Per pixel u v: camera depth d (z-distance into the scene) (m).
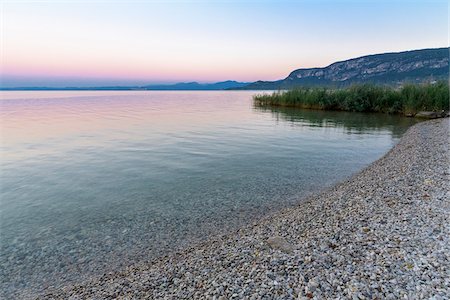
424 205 7.34
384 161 14.23
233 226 8.12
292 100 50.09
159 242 7.31
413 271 4.44
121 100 91.12
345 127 27.64
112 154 16.97
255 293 4.37
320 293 4.16
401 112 36.19
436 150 14.36
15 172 13.35
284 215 8.48
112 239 7.49
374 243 5.57
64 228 8.09
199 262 5.88
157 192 10.82
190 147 18.97
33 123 31.67
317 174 13.09
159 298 4.66
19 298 5.39
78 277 5.96
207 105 64.69
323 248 5.65
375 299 3.89
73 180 12.20
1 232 7.87
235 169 13.85
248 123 31.48
